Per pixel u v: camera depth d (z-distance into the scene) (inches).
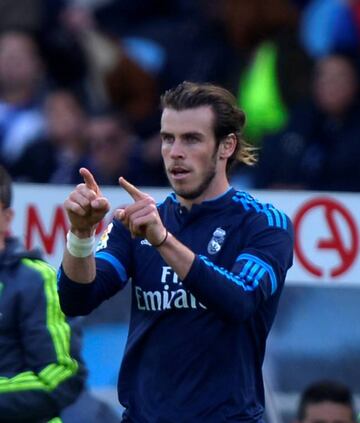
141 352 607.2
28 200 792.3
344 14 1172.5
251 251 588.4
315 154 1059.9
